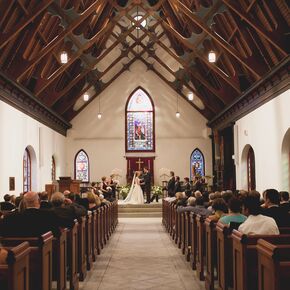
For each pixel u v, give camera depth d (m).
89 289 7.46
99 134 26.67
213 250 7.09
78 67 21.86
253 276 5.37
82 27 19.08
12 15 13.40
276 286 3.85
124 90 26.77
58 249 6.16
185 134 26.67
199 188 20.08
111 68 24.66
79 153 26.67
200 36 18.05
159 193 24.00
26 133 17.66
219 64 19.59
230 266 6.37
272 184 15.14
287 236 5.40
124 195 24.84
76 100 23.42
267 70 15.40
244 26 14.90
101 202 13.60
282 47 12.84
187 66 20.59
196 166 26.56
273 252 3.88
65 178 18.92
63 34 15.57
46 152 21.23
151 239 13.93
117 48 24.92
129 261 10.11
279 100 14.29
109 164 26.58
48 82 17.97
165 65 23.38
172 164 26.61
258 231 5.81
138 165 26.56
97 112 26.73
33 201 5.94
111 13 21.25
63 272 6.58
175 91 26.52
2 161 14.51
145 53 26.11
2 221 5.87
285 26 12.75
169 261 10.09
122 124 26.66
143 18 19.84
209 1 16.50
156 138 26.66
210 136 26.38
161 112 26.75
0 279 3.94
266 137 15.77
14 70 15.29
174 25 21.47
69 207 7.83
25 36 14.90
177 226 12.56
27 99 17.27
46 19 16.06
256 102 16.86
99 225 11.46
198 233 8.45
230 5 13.09
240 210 6.91
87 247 9.09
